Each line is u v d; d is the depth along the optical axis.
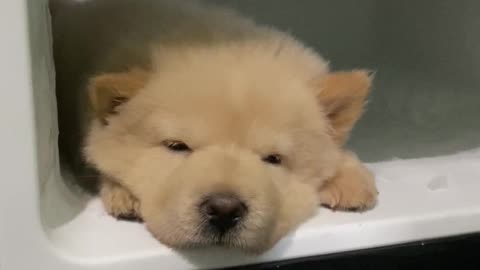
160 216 0.31
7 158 0.29
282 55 0.36
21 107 0.29
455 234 0.35
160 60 0.34
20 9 0.28
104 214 0.33
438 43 0.58
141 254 0.31
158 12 0.39
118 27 0.39
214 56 0.34
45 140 0.31
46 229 0.31
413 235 0.34
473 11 0.54
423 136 0.48
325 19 0.64
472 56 0.54
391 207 0.35
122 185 0.33
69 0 0.45
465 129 0.49
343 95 0.35
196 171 0.30
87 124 0.35
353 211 0.34
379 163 0.40
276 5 0.63
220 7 0.45
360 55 0.64
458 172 0.38
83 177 0.36
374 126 0.50
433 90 0.56
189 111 0.32
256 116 0.32
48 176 0.32
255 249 0.31
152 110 0.32
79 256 0.30
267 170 0.32
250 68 0.34
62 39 0.41
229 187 0.29
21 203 0.30
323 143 0.35
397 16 0.62
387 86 0.58
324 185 0.35
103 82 0.33
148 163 0.32
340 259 0.33
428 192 0.36
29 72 0.29
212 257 0.31
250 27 0.39
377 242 0.34
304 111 0.33
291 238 0.32
